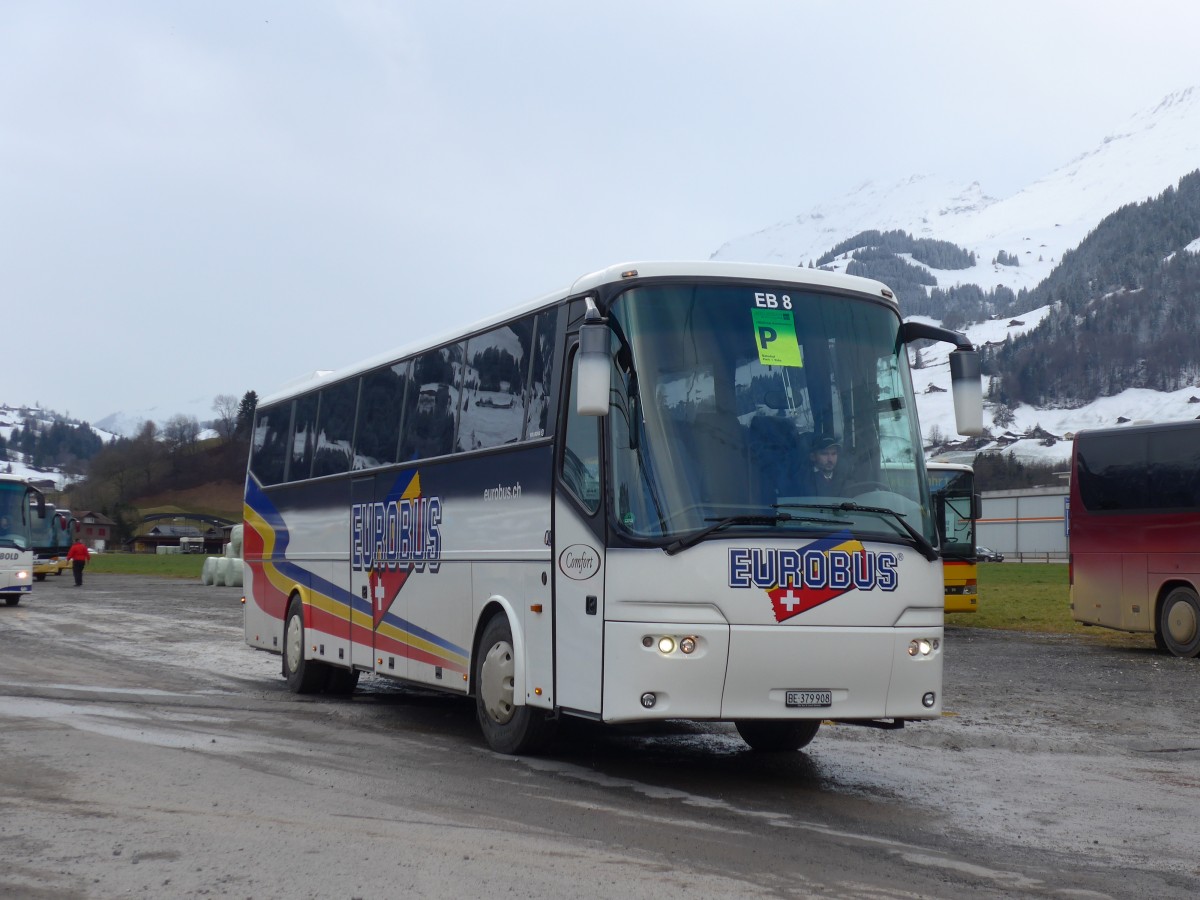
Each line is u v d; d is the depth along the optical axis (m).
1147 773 10.21
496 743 10.50
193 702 13.59
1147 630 22.48
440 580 11.63
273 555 16.28
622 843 7.09
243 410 194.38
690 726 12.43
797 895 6.09
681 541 8.55
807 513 8.85
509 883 6.18
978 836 7.61
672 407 8.89
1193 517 21.77
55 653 19.62
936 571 9.25
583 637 9.14
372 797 8.28
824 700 8.77
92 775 8.82
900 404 9.53
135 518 174.00
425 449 12.20
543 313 10.27
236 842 6.94
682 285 9.22
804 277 9.56
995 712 13.98
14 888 6.02
